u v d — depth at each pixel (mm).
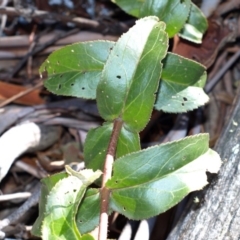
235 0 243
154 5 193
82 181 140
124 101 163
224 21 245
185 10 190
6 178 230
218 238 154
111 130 169
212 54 230
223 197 163
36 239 194
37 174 226
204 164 150
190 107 182
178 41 222
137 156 150
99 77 181
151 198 150
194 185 148
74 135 238
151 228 192
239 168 167
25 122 229
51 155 234
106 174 155
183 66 182
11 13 246
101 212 149
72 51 180
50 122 232
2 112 229
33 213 208
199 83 185
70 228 136
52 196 137
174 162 150
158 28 160
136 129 164
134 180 151
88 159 171
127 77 161
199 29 206
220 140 194
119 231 202
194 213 166
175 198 148
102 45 180
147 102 160
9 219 188
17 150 211
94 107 234
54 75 184
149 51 159
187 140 150
